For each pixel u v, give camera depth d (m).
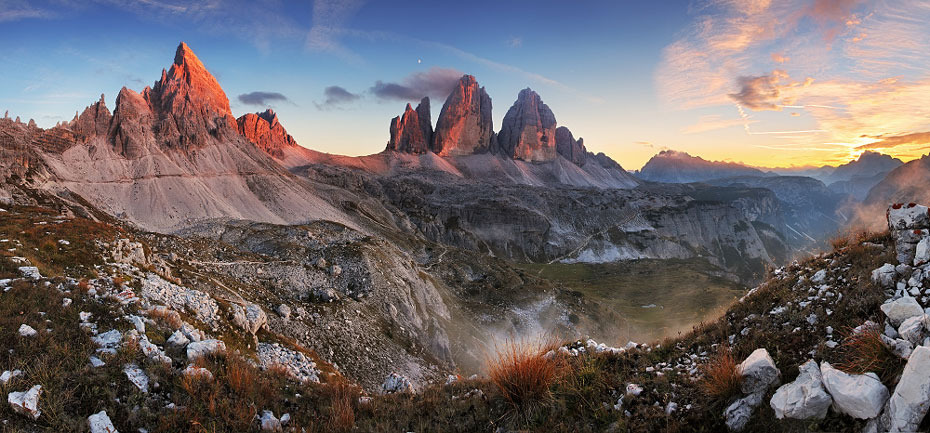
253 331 28.55
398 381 15.96
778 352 8.59
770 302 11.06
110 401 9.21
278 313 43.56
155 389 10.14
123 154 187.38
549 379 9.54
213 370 11.59
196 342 13.02
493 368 10.34
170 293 25.22
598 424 8.59
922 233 9.29
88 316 12.92
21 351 10.23
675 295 143.50
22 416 8.25
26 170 131.00
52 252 23.56
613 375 10.25
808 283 10.88
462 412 9.88
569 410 9.12
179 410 9.52
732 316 11.52
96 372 9.95
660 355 11.15
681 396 8.68
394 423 9.78
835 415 6.77
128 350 11.07
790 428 6.92
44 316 12.27
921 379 5.89
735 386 8.06
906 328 7.17
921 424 5.69
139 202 163.38
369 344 49.91
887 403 6.24
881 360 7.16
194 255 64.75
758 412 7.50
